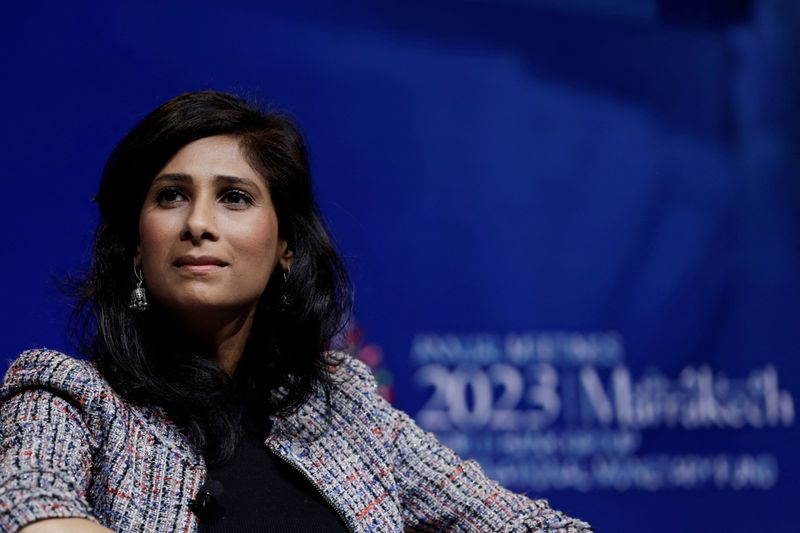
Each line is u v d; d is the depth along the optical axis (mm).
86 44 10500
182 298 5438
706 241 12195
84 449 5016
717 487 11930
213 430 5484
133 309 5559
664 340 11984
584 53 12039
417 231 11422
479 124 11672
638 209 12023
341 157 11258
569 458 11594
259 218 5617
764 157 12398
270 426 5738
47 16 10398
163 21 10766
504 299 11586
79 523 4262
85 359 5625
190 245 5430
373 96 11398
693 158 12234
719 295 12172
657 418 11859
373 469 5715
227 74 10938
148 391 5398
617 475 11695
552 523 5797
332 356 6199
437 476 5938
